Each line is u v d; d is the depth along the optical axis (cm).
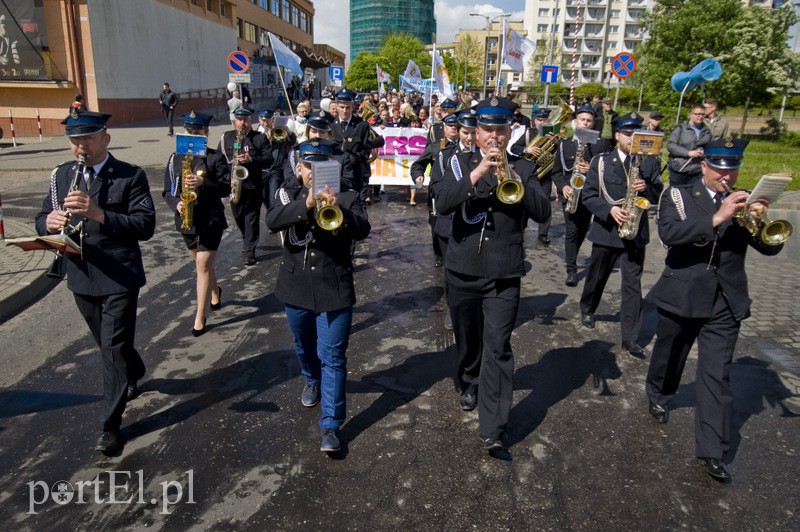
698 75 1169
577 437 385
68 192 364
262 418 402
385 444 372
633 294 513
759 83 2388
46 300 618
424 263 773
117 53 2366
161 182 1326
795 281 729
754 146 2239
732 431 398
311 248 349
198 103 3269
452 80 6962
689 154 802
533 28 9044
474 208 354
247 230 745
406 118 1659
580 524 304
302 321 375
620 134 518
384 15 12462
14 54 2091
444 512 311
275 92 4581
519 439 381
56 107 2202
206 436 380
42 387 441
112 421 361
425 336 543
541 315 604
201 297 531
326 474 342
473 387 413
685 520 309
